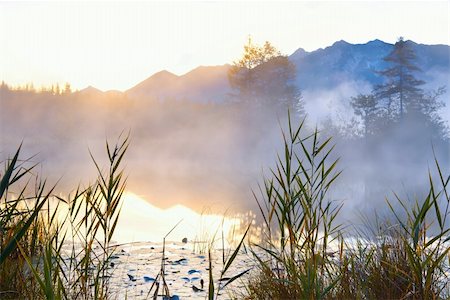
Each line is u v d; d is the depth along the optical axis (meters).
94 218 2.47
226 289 3.83
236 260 5.26
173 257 5.49
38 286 2.65
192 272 4.62
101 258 4.99
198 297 3.57
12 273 2.85
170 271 4.67
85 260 2.57
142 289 3.77
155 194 14.74
